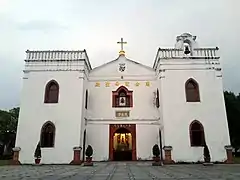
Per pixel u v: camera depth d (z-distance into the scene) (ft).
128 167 62.64
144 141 91.61
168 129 81.76
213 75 86.79
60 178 36.68
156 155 74.49
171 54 89.20
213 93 85.05
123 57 101.09
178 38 91.66
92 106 95.55
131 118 93.76
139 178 36.37
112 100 96.17
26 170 54.70
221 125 81.97
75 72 88.33
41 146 81.56
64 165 75.66
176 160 79.00
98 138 91.91
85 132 92.17
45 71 88.63
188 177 37.65
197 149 80.12
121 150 99.30
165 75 86.89
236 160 92.17
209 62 87.81
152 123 93.35
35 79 87.81
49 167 65.98
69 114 84.28
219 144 80.33
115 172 47.78
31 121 83.76
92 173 45.70
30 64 89.25
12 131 154.20
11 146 163.73
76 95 86.12
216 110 83.41
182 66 87.61
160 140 89.66
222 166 65.87
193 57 88.28
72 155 80.48
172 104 84.12
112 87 97.81
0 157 138.92
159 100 90.68
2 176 40.14
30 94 86.22
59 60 89.45
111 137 92.07
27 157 80.79
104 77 98.89
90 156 74.23
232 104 131.54
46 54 90.27
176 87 85.71
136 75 98.89
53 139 82.17
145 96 96.53
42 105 85.25
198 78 86.58
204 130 81.51
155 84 97.66
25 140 82.17
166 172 47.52
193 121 82.48
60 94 86.28
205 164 70.59
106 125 93.40
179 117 82.84
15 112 164.04
